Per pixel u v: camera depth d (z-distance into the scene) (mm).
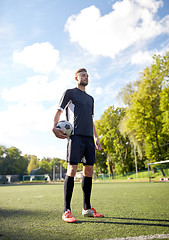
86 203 2424
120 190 7719
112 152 39812
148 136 22594
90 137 2586
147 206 3098
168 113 18500
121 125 26500
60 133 2359
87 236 1491
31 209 3037
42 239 1441
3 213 2686
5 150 62406
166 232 1539
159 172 25750
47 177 54375
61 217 2354
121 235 1491
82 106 2586
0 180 52062
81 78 2783
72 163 2348
